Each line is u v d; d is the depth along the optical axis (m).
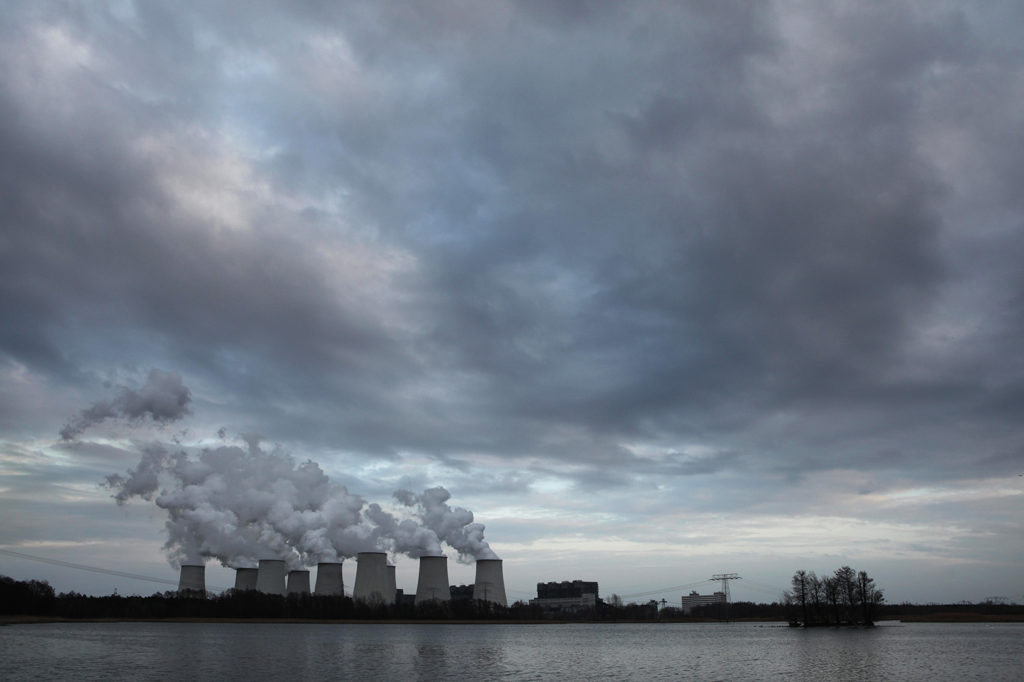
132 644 169.75
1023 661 126.12
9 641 174.50
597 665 130.50
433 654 154.00
